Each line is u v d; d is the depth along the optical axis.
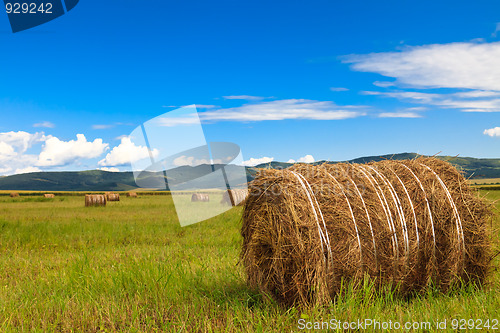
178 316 4.60
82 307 4.94
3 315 4.66
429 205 5.09
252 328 4.17
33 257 8.91
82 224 13.27
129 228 12.45
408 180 5.25
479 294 5.04
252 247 5.37
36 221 14.14
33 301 5.22
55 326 4.36
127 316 4.64
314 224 4.47
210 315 4.62
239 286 5.74
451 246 5.11
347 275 4.54
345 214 4.59
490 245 5.45
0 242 10.45
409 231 4.90
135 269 6.22
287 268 4.77
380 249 4.69
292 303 4.88
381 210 4.79
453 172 5.55
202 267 6.44
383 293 4.75
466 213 5.27
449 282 5.14
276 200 4.78
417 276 4.97
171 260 7.48
